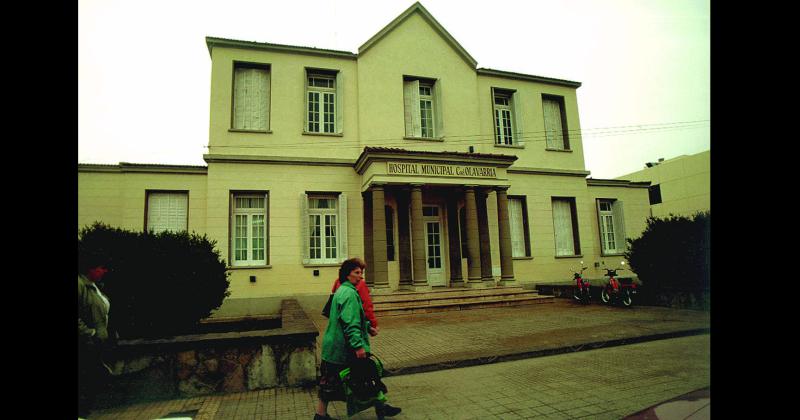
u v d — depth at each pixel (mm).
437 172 14023
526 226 17359
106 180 13352
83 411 4797
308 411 4949
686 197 24812
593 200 19156
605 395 5141
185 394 5551
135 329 6430
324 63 15430
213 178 13648
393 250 15086
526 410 4688
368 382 4156
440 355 7082
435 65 16781
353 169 14984
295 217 14141
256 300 13336
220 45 14422
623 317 10578
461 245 15852
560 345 7586
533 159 17922
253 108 14734
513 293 14211
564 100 19016
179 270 6887
